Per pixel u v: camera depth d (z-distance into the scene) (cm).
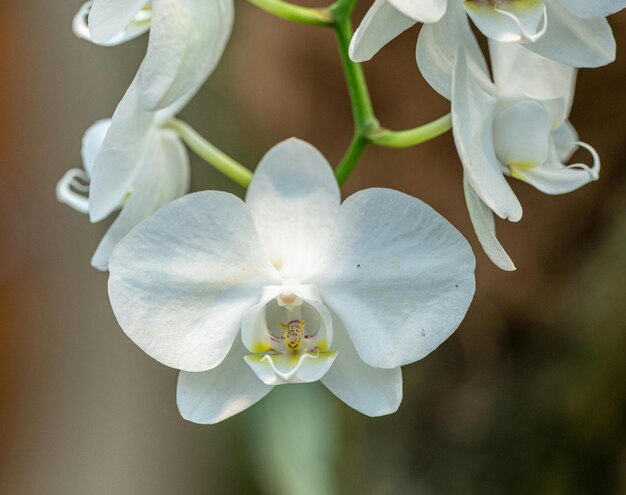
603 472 84
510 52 61
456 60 57
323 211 60
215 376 60
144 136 61
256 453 97
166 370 124
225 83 103
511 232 85
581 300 85
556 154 62
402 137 62
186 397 60
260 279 61
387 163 87
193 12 58
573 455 85
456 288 59
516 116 60
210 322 60
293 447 91
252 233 60
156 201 62
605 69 80
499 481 87
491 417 88
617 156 83
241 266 60
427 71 58
